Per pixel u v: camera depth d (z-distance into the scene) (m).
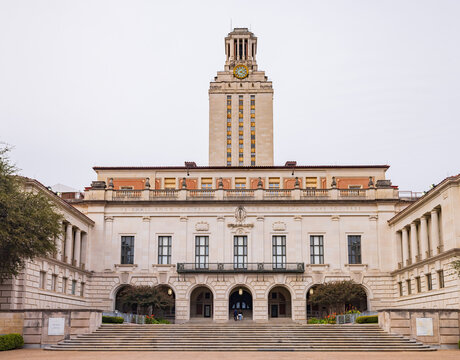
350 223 69.00
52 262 55.81
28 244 42.28
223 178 78.56
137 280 68.25
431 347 41.25
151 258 68.81
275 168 78.31
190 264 68.19
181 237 69.25
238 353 37.78
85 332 43.50
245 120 123.19
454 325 42.34
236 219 69.44
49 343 42.00
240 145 121.81
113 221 70.25
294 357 34.25
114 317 52.50
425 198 55.81
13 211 40.78
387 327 44.03
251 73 126.12
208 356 34.97
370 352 39.09
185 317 66.69
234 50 131.00
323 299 61.97
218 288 67.25
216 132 122.38
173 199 70.44
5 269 43.88
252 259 68.19
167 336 43.38
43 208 43.75
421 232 58.31
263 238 68.75
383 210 68.81
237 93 124.38
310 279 67.38
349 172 77.94
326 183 77.75
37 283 52.06
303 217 69.31
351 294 61.97
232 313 72.88
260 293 66.88
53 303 56.09
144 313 64.25
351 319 55.53
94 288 68.12
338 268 67.62
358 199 69.12
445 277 51.09
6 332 42.28
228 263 68.00
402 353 37.97
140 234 69.69
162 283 67.88
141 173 79.31
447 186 50.69
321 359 32.75
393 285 66.94
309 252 68.38
